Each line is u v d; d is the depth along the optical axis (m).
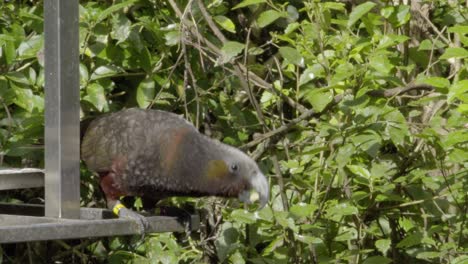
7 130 11.16
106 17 11.24
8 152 10.99
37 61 11.49
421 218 11.29
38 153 11.34
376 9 11.80
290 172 11.16
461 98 9.30
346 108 10.17
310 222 10.57
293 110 12.35
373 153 9.80
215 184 9.36
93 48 11.20
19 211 10.26
